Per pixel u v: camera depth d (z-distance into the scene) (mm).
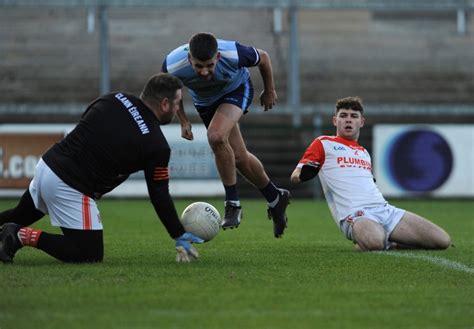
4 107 73250
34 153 66938
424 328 16891
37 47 91688
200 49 25812
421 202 68250
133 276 22672
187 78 28641
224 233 39156
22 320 17203
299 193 73125
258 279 22594
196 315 17812
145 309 18375
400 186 69500
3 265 24531
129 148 24000
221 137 29062
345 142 31359
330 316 17875
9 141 66688
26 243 24703
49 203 24719
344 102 31375
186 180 68250
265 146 73562
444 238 30328
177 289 20781
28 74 88562
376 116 82812
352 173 30891
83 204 24703
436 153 69438
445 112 76250
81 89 87062
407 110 76625
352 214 30438
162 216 24562
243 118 82000
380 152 69500
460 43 96000
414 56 93938
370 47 94625
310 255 28688
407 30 97000
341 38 95312
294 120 76375
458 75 92062
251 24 95812
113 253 29359
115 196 68875
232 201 30125
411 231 30297
